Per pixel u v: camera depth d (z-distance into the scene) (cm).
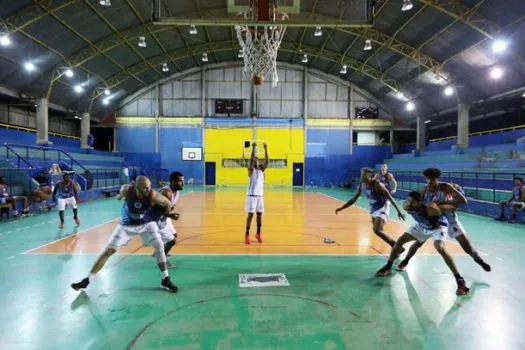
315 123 3183
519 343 336
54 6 1630
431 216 484
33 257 638
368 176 613
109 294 453
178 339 338
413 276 536
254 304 423
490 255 673
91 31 1984
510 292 467
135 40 2270
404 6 1465
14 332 351
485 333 354
